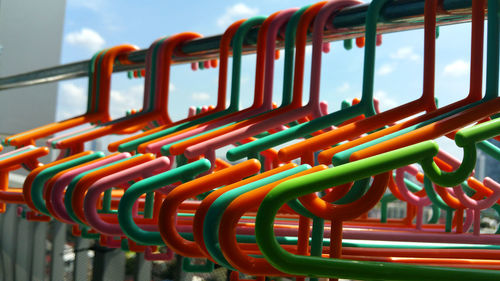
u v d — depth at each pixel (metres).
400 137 0.51
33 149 0.96
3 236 1.85
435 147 0.46
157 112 1.00
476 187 0.93
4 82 1.57
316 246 0.54
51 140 0.94
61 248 1.69
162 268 1.51
